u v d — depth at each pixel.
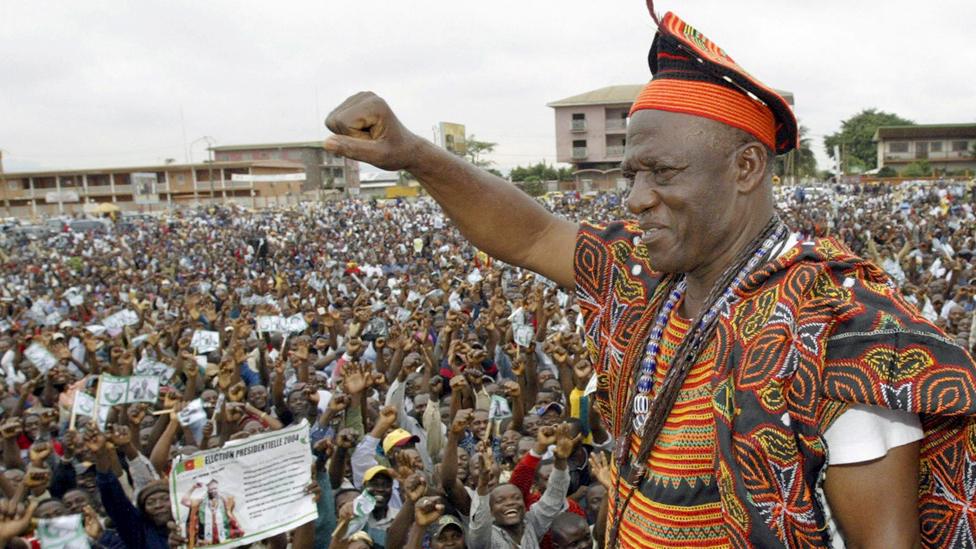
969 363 1.12
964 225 26.34
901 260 17.80
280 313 13.31
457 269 21.16
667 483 1.37
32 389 8.95
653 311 1.53
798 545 1.17
